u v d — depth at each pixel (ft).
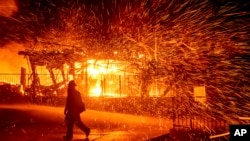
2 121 51.67
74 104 41.70
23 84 71.26
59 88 70.28
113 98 65.67
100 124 53.36
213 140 46.52
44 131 46.70
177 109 60.59
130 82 70.54
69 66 70.74
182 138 47.55
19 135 43.83
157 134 45.52
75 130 48.85
